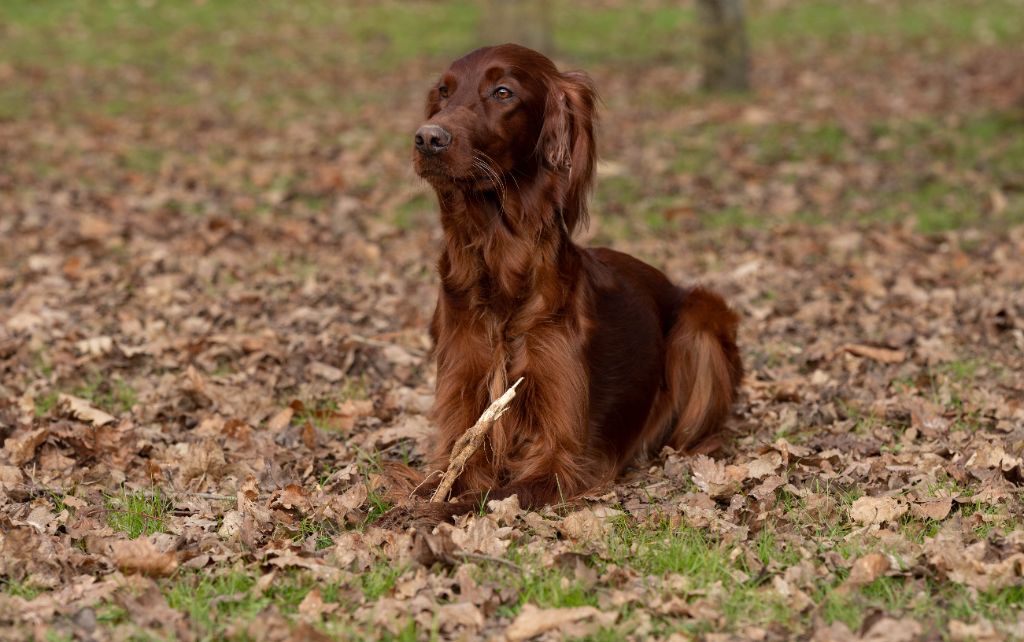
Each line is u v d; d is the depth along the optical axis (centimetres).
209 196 1310
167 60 2336
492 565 466
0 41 2445
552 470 545
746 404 711
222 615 432
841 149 1512
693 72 2267
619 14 3008
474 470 555
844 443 624
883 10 3067
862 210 1239
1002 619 417
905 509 514
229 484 581
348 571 470
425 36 2692
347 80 2180
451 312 559
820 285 991
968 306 899
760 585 455
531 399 548
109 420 668
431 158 505
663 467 612
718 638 405
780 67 2336
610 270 611
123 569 463
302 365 782
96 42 2488
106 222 1155
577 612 421
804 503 528
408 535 493
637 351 601
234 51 2466
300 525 523
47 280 989
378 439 647
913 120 1662
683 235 1170
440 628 423
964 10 3039
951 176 1352
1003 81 2016
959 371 739
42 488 565
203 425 674
